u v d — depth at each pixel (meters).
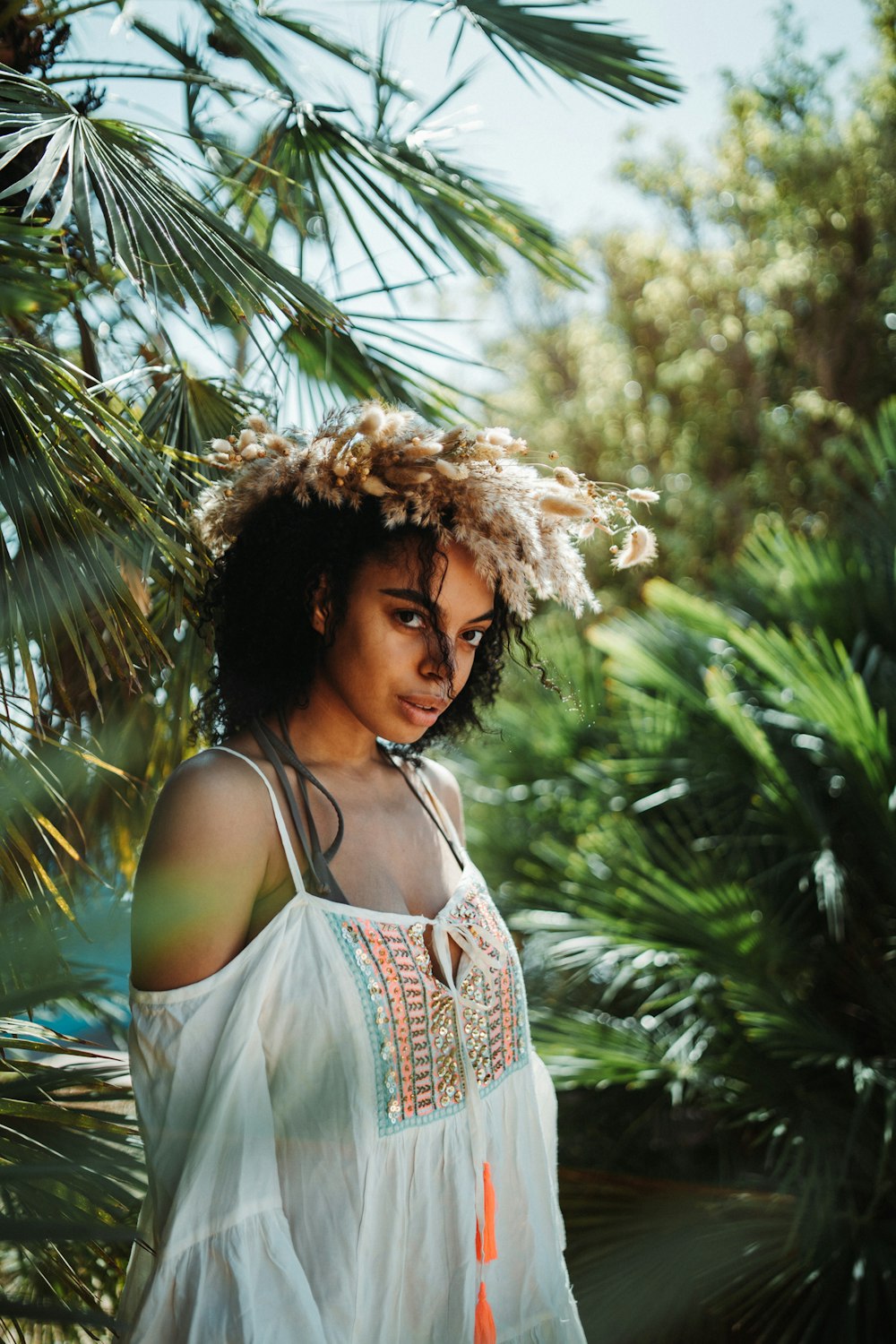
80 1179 1.05
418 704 1.15
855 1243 2.10
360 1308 1.05
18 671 1.47
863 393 7.73
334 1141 1.03
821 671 2.74
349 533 1.13
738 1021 2.49
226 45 1.87
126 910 1.36
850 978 2.65
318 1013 1.05
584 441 9.24
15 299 0.96
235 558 1.22
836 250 7.82
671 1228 2.21
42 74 1.48
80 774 1.49
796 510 7.31
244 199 1.72
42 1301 1.05
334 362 1.84
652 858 2.93
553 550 1.23
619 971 2.82
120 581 1.26
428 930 1.18
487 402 1.94
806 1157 2.23
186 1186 0.97
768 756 2.74
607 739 3.50
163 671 1.59
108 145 1.24
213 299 1.55
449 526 1.12
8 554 1.18
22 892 1.26
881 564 3.32
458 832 1.41
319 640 1.19
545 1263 1.26
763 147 8.09
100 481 1.30
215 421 1.67
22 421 1.20
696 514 7.69
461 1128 1.14
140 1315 0.95
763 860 2.93
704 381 8.41
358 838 1.17
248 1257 0.96
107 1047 1.41
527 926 2.96
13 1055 1.26
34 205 1.07
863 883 2.70
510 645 1.38
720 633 3.37
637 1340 2.07
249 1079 1.01
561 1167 2.51
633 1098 2.68
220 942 1.04
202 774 1.07
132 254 1.11
